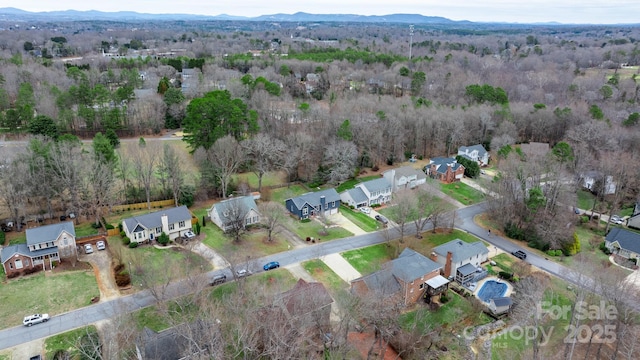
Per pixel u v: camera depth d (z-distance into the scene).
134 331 43.25
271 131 97.56
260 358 40.53
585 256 66.31
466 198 87.50
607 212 82.06
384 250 66.19
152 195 77.44
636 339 43.50
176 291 51.91
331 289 55.03
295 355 39.81
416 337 47.84
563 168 76.62
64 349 43.75
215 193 82.12
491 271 62.25
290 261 61.72
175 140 106.00
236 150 83.25
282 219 73.31
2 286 54.19
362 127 98.31
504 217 73.31
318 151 92.50
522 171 72.31
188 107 93.31
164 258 60.56
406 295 53.25
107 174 71.62
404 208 67.81
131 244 63.16
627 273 61.28
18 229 66.88
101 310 50.09
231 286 54.66
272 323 40.12
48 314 49.16
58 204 74.50
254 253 62.66
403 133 104.50
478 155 106.06
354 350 45.81
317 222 74.69
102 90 107.25
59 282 55.31
